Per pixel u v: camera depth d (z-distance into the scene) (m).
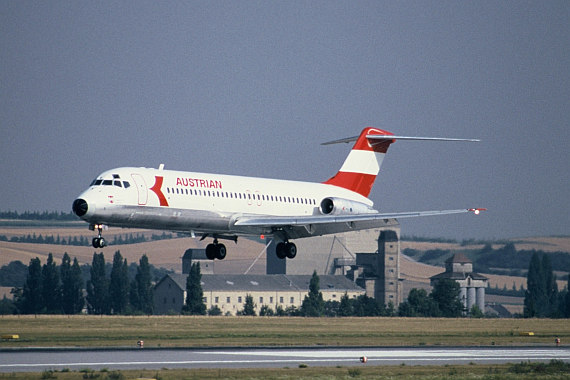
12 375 135.88
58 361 161.12
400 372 151.38
